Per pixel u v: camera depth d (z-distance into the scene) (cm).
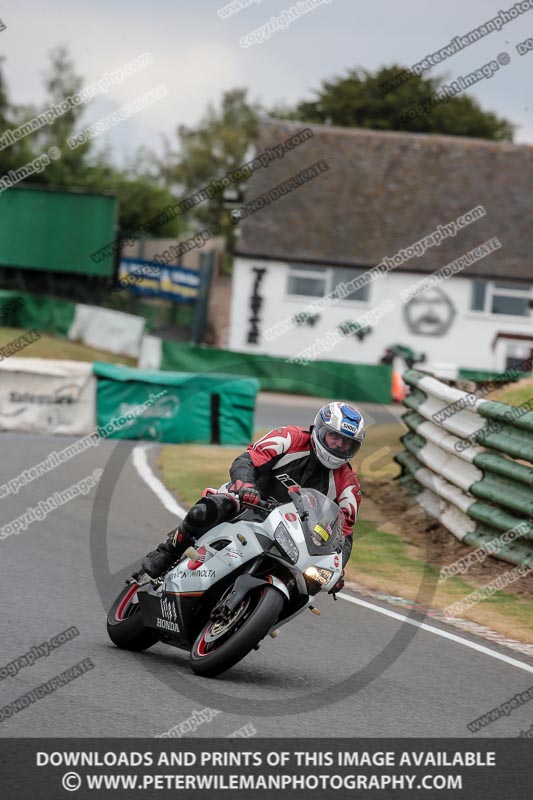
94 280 14862
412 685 2014
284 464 1972
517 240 13125
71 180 19100
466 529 3469
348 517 2003
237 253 13000
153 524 3478
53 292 14825
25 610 2286
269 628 1816
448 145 13838
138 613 2053
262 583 1839
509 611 2791
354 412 1958
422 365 13000
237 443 5859
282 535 1852
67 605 2378
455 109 17762
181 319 16350
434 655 2267
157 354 10606
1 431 5672
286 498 1956
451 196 13425
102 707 1672
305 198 13350
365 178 13525
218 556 1906
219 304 16788
